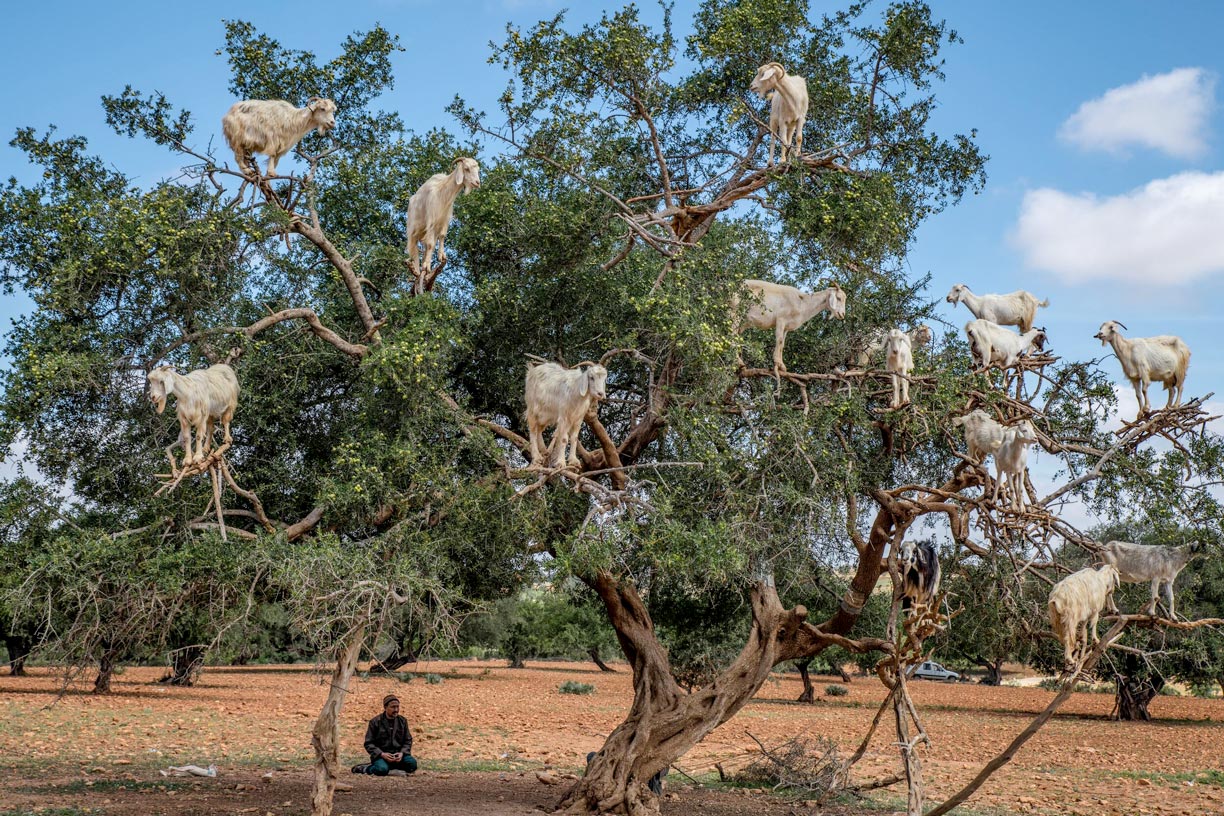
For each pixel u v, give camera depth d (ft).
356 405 42.57
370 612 33.06
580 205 42.32
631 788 41.63
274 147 36.73
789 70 47.29
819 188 42.57
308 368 41.52
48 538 36.94
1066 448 40.45
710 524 36.94
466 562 42.06
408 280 43.68
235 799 44.70
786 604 64.80
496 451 37.17
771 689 185.78
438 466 36.29
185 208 35.88
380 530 39.78
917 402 40.09
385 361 34.40
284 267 41.55
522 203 44.62
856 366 45.62
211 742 69.77
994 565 43.37
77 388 35.58
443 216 38.55
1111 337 39.32
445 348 37.09
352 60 46.52
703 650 97.25
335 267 41.98
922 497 46.93
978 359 40.86
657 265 42.29
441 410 37.68
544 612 237.66
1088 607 36.22
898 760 73.15
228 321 38.65
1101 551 41.32
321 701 111.86
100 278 35.12
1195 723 119.85
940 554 46.88
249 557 33.88
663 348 41.16
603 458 43.42
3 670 159.84
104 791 46.19
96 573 34.42
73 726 76.59
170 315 37.19
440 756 67.41
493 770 59.82
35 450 37.55
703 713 43.19
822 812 48.29
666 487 38.40
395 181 46.34
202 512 38.37
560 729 90.53
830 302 41.57
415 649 38.27
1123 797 57.16
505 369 45.19
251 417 39.88
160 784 48.78
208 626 37.17
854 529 44.37
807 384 46.11
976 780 36.40
